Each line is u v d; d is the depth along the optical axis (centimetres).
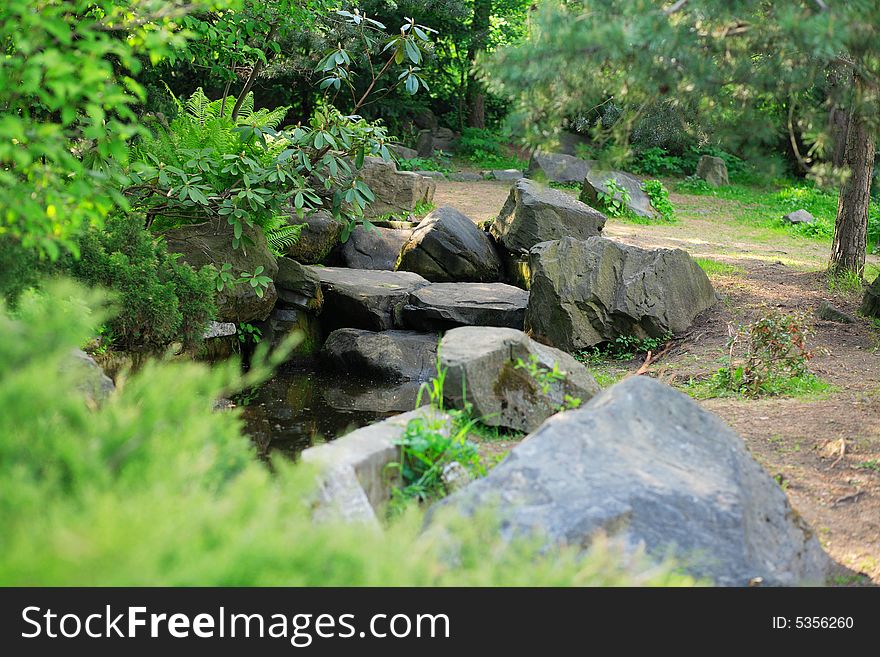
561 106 591
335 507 404
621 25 506
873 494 543
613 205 1934
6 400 283
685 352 1003
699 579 378
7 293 600
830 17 467
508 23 3194
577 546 371
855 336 1014
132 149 953
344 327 1128
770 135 592
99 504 260
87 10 637
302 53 1920
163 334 838
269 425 802
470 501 391
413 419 520
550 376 707
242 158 1003
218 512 279
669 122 749
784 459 611
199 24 957
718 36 549
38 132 477
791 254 1598
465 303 1107
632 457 416
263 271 1052
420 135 2891
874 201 2209
